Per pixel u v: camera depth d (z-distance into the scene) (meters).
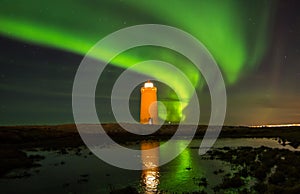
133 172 23.47
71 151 40.22
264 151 35.31
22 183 19.52
